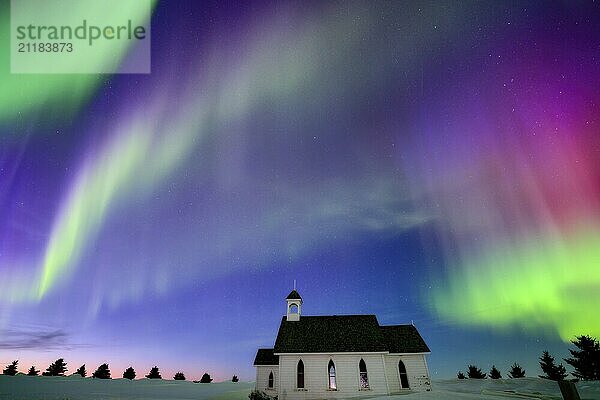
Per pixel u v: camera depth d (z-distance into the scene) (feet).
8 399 100.58
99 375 264.31
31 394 114.21
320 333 116.67
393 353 111.14
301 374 104.88
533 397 89.76
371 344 109.40
